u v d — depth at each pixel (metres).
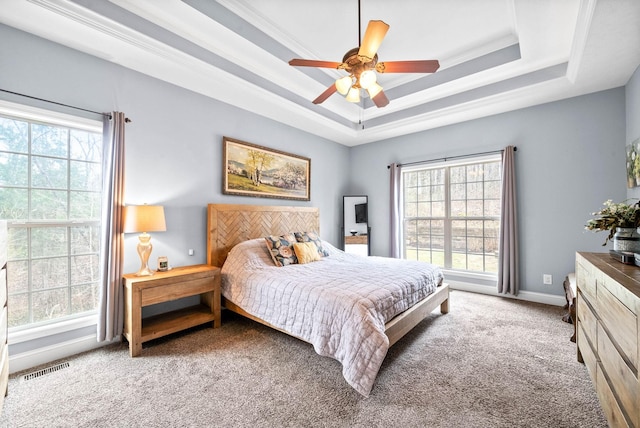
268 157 4.06
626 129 3.04
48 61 2.25
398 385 1.92
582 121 3.33
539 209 3.62
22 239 2.23
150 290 2.44
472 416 1.62
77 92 2.39
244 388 1.89
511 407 1.69
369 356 1.84
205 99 3.33
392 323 2.21
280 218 4.10
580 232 3.35
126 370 2.11
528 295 3.70
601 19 2.05
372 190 5.31
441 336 2.68
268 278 2.70
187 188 3.16
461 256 4.43
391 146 5.06
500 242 3.82
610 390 1.37
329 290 2.23
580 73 2.82
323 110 4.34
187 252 3.17
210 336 2.71
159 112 2.92
